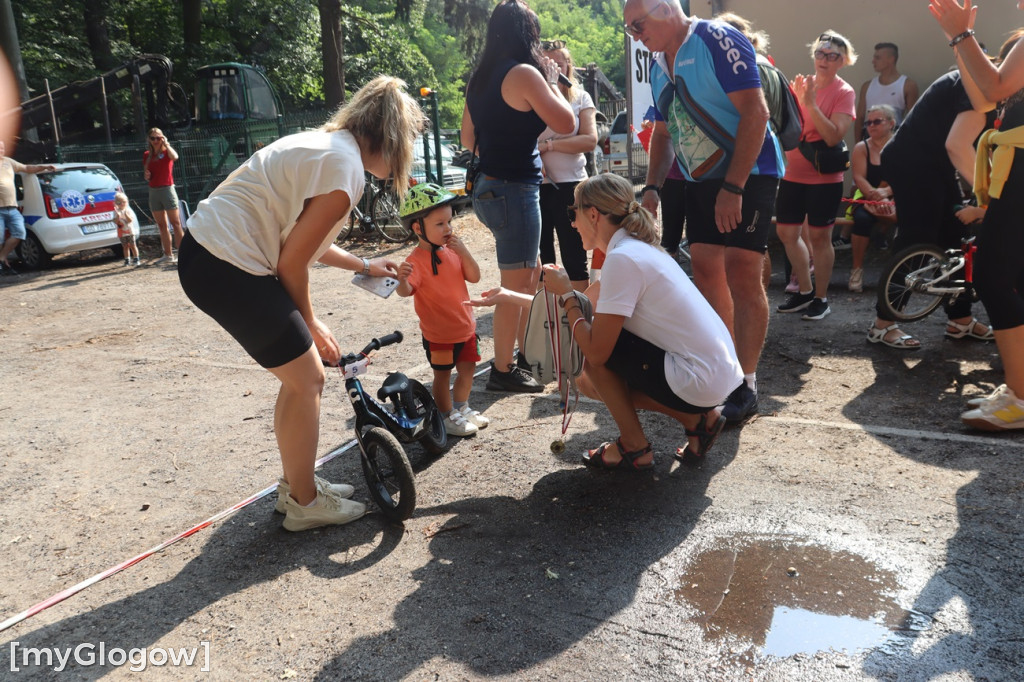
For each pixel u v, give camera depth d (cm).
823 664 228
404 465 315
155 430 466
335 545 317
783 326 586
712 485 344
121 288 983
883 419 401
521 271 456
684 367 320
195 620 273
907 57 805
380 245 1231
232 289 283
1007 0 749
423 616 263
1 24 1567
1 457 436
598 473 363
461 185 1494
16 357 656
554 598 268
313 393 309
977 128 432
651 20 386
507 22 421
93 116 2239
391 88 301
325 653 249
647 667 231
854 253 675
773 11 849
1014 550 276
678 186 585
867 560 278
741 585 268
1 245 1129
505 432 420
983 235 358
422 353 586
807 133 570
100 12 2514
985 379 446
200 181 1532
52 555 327
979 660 224
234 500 368
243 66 1825
